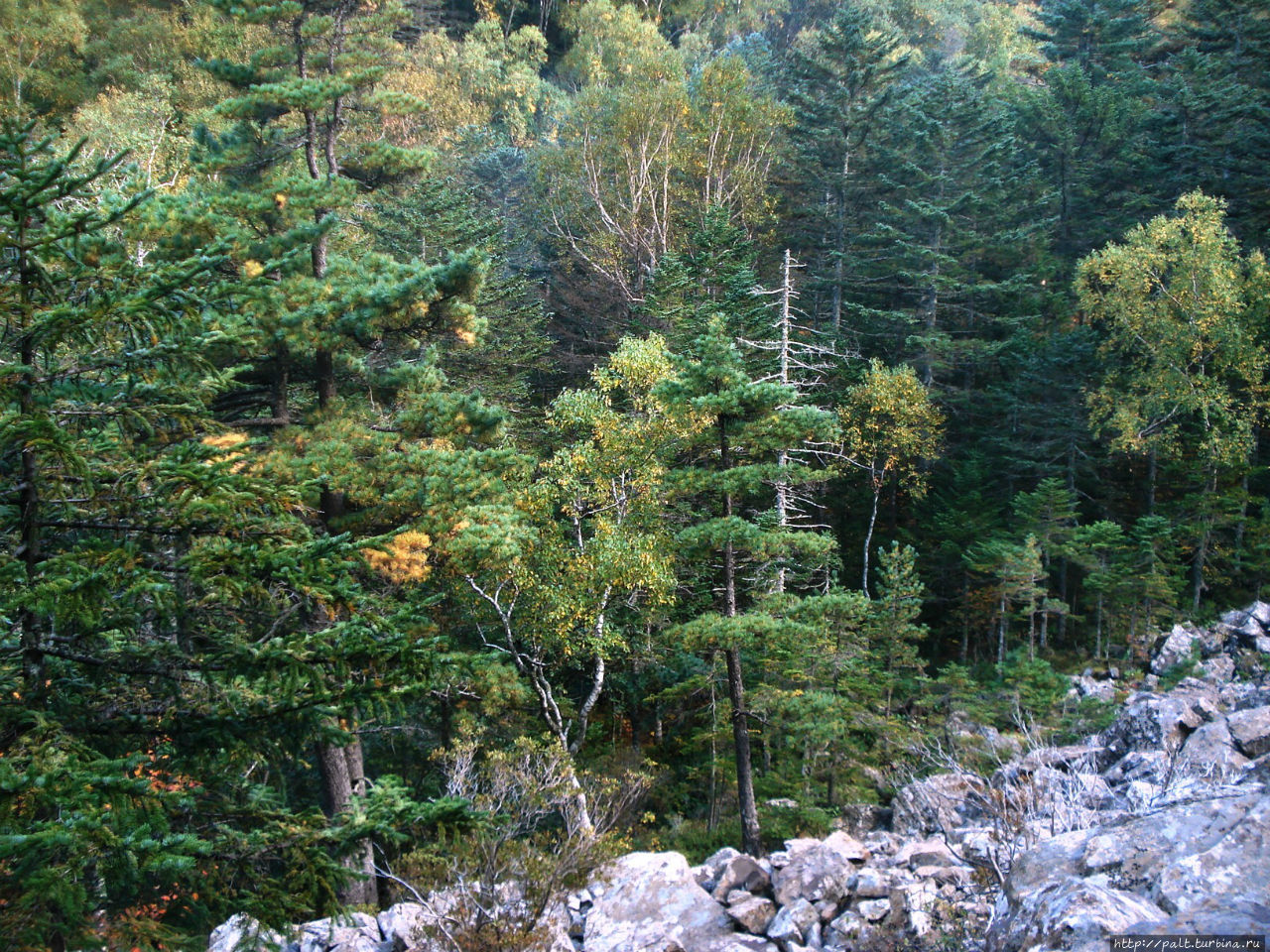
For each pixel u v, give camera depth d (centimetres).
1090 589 3209
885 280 4125
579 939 1066
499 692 1909
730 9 8675
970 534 3247
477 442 1873
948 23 8562
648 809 2386
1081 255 4512
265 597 718
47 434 640
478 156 5462
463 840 1005
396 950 1011
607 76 6662
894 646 2600
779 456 2733
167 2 5672
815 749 2119
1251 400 3089
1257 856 545
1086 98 4459
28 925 601
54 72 5109
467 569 1834
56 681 723
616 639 2133
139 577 667
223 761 750
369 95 1867
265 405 1845
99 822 538
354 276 1736
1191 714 1750
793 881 1126
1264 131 3862
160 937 675
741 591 2539
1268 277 3030
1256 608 2658
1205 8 4609
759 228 4662
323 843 728
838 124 4191
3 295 691
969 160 4141
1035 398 3606
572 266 4625
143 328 727
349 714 739
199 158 1806
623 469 2300
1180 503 3188
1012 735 1911
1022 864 693
